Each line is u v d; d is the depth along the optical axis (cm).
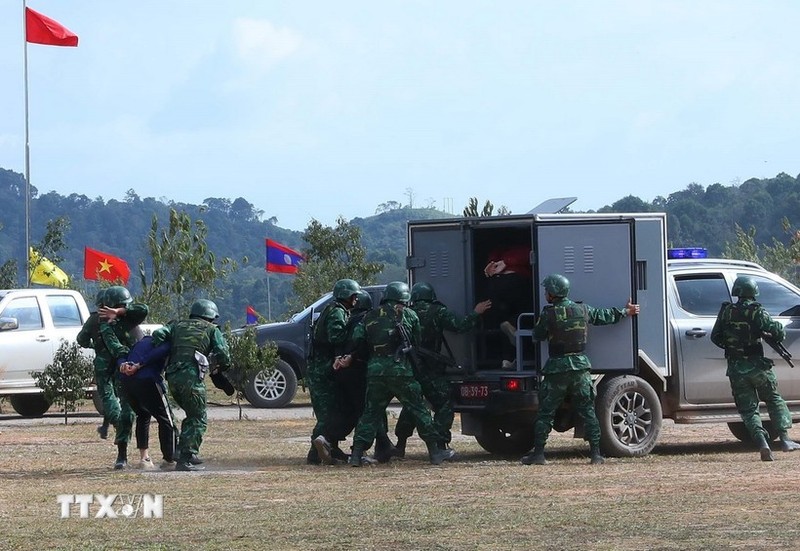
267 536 1631
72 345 3681
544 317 2386
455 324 2512
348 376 2477
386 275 7212
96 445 2931
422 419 2406
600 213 2480
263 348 3916
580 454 2620
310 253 6756
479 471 2297
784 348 2580
